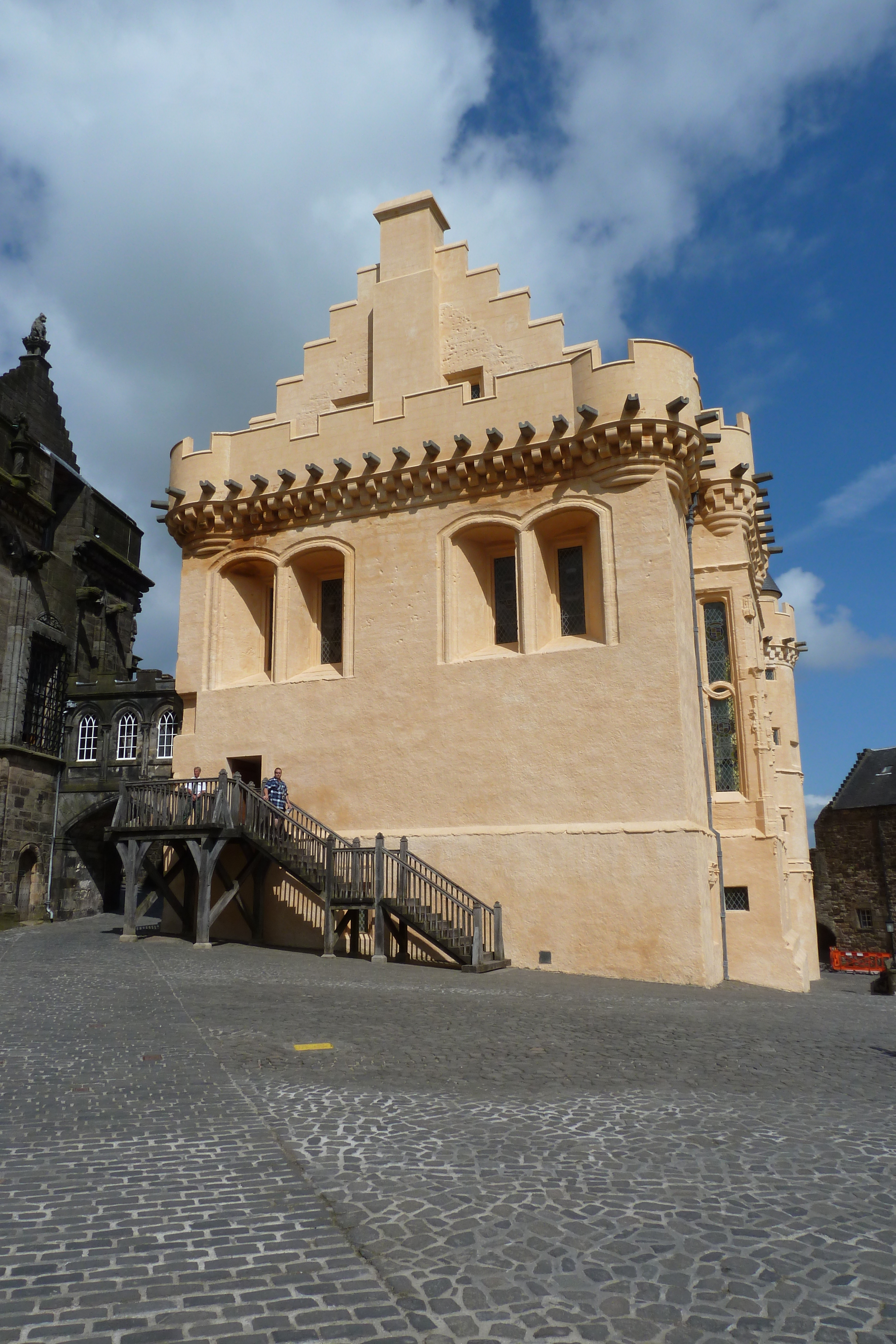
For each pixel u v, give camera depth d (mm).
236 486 22016
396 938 18016
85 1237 4223
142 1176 5090
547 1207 4676
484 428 19906
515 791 18484
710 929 17109
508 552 20672
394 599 20516
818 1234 4379
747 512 21562
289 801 20547
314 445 21859
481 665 19359
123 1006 10922
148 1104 6586
